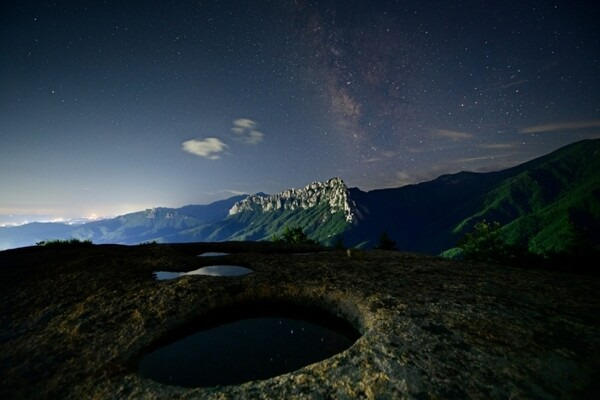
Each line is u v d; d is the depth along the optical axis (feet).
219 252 58.70
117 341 21.76
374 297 26.48
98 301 28.68
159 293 29.60
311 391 15.17
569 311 22.52
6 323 25.53
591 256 99.91
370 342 19.19
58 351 20.81
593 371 15.80
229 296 28.84
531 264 111.04
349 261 41.57
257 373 18.10
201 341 22.45
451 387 14.82
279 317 26.48
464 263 39.99
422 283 29.99
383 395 14.55
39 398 16.35
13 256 52.37
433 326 20.62
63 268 41.73
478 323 20.80
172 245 63.98
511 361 16.63
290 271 36.42
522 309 22.94
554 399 14.07
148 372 18.61
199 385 17.17
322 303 27.96
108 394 16.26
